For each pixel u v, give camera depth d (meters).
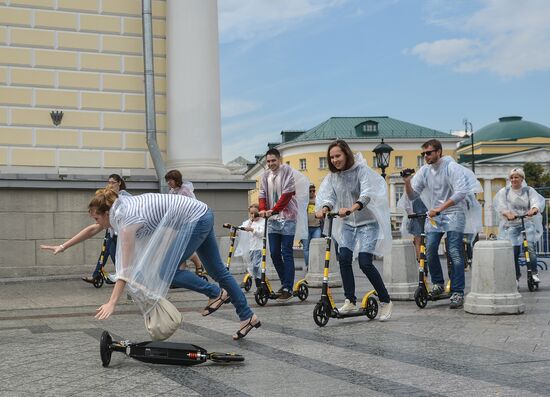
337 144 7.69
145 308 5.61
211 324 7.67
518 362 5.30
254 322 6.55
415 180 9.31
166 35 16.31
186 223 5.78
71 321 8.05
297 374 5.02
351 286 7.79
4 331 7.23
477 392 4.39
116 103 15.86
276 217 9.72
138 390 4.58
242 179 16.06
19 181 14.30
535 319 7.77
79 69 15.59
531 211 11.47
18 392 4.56
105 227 5.77
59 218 14.70
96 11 15.77
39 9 15.33
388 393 4.41
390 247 7.73
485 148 106.12
